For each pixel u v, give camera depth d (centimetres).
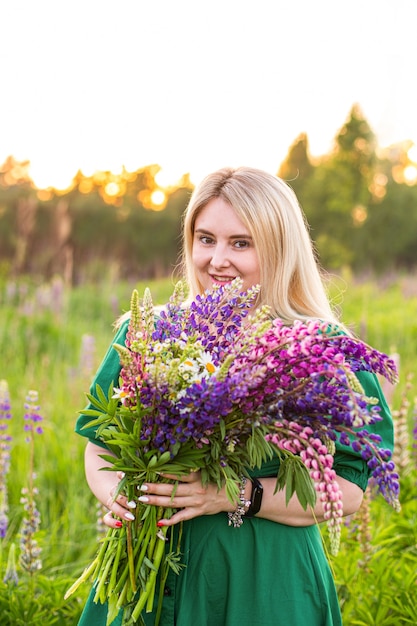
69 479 448
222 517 207
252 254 222
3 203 1939
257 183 224
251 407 182
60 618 292
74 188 2556
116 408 189
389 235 2702
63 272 1195
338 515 171
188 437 181
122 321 243
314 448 177
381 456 175
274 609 203
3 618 291
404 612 288
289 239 225
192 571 205
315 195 2695
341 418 177
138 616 201
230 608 203
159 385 174
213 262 222
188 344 181
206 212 226
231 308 190
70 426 525
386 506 391
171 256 2491
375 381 224
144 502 190
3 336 766
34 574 310
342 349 185
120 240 2447
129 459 191
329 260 2562
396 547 338
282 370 180
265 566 205
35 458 488
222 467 186
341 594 309
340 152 2705
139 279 1548
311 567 210
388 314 1028
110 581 194
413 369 695
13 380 637
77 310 1020
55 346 782
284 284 225
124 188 2655
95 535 398
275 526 208
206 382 172
